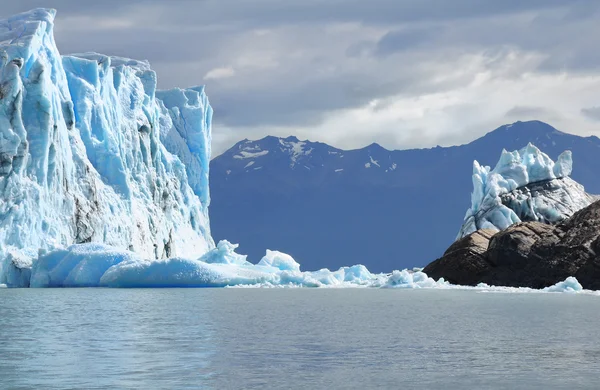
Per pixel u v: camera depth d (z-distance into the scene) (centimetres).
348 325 2962
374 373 1909
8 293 5347
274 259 7931
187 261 6303
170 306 3991
